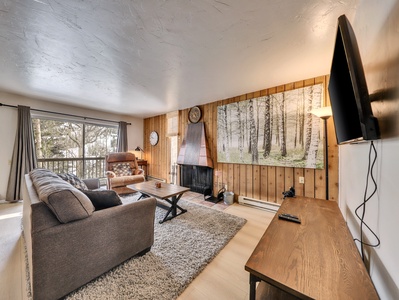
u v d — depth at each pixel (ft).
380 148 2.75
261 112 9.60
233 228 7.36
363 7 3.55
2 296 3.98
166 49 5.75
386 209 2.49
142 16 4.30
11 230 7.02
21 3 3.87
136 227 5.21
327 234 3.35
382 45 2.57
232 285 4.49
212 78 8.07
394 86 2.18
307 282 2.17
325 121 6.78
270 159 9.29
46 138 12.37
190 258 5.36
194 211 9.28
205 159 11.78
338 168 7.45
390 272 2.31
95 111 14.29
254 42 5.37
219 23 4.56
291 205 5.00
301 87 8.30
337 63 3.33
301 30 4.81
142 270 4.80
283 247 2.91
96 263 4.33
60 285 3.76
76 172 13.74
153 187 9.37
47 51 5.87
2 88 9.47
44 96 10.81
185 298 4.08
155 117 16.81
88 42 5.38
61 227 3.74
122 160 13.96
